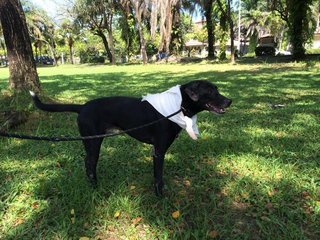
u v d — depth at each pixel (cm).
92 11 1368
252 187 147
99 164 175
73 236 117
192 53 2256
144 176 161
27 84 286
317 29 2270
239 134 220
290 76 523
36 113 255
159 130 133
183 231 119
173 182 156
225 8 1035
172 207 134
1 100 269
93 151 143
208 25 1172
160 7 991
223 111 132
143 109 135
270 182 152
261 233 119
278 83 448
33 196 143
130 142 209
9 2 274
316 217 125
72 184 149
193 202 138
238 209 133
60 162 179
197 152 189
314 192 140
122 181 154
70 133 227
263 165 169
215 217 128
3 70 1121
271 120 253
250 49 2139
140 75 674
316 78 484
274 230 119
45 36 1964
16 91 279
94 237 117
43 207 135
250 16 2078
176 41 1234
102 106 140
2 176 163
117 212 129
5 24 277
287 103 315
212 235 116
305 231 119
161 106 132
